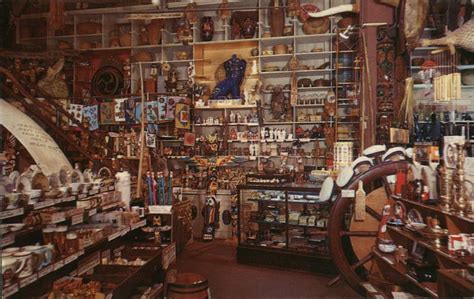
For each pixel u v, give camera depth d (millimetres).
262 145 6027
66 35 6344
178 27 6117
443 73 4023
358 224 3559
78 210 2340
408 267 2756
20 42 5707
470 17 3854
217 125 6164
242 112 6242
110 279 2412
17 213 1902
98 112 5902
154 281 3000
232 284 3775
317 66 5922
